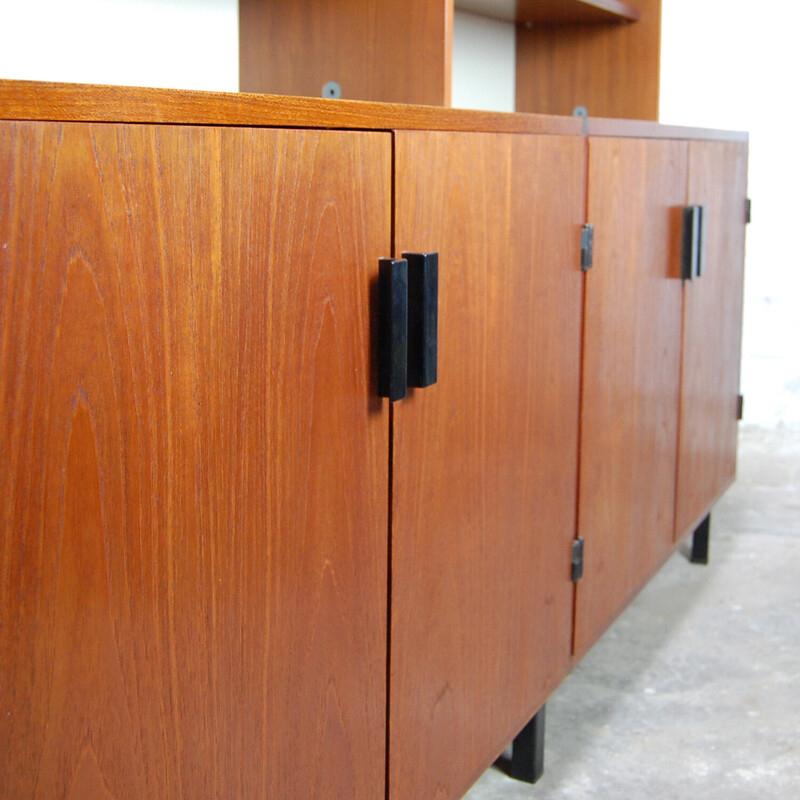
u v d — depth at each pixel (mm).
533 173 1296
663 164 1797
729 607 2191
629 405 1742
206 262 783
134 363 734
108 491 730
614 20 2230
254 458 859
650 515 1914
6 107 628
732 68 3305
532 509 1402
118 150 701
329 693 1001
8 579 670
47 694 709
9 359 649
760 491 2920
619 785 1551
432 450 1129
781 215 3332
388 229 999
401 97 1412
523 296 1305
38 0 1232
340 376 955
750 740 1677
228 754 878
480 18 2170
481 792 1532
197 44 1455
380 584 1062
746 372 3457
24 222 646
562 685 1855
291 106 853
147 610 777
